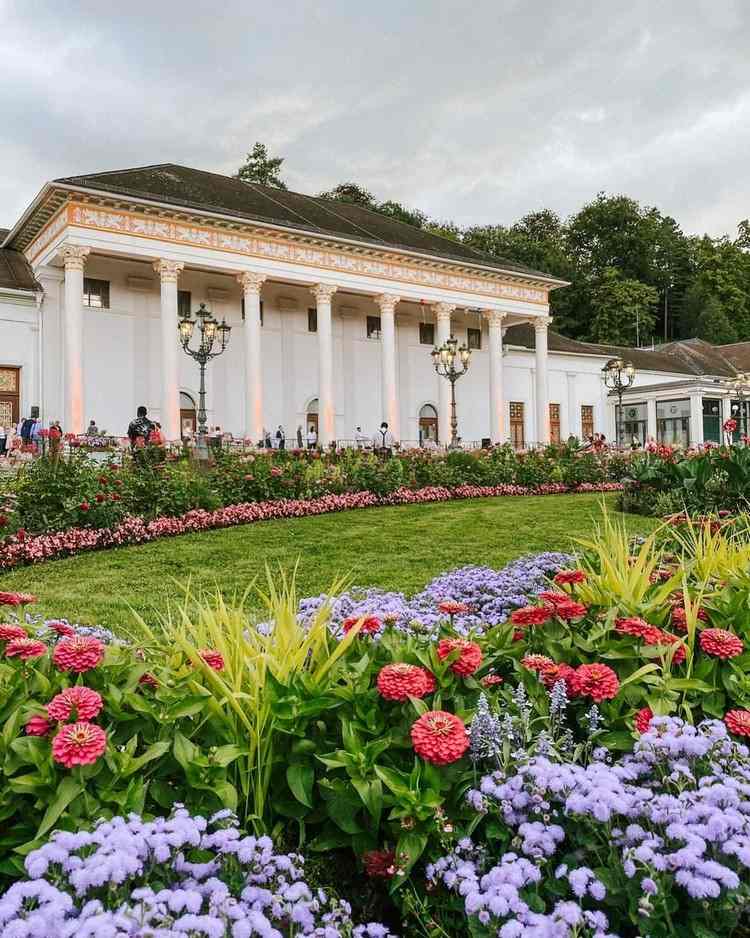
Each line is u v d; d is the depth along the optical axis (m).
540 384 40.72
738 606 3.48
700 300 74.44
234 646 2.96
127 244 27.80
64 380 28.77
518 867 2.03
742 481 13.09
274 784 2.60
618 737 2.75
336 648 2.98
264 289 35.19
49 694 2.65
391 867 2.24
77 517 11.54
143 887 1.92
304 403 36.22
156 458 14.73
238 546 11.62
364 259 34.12
